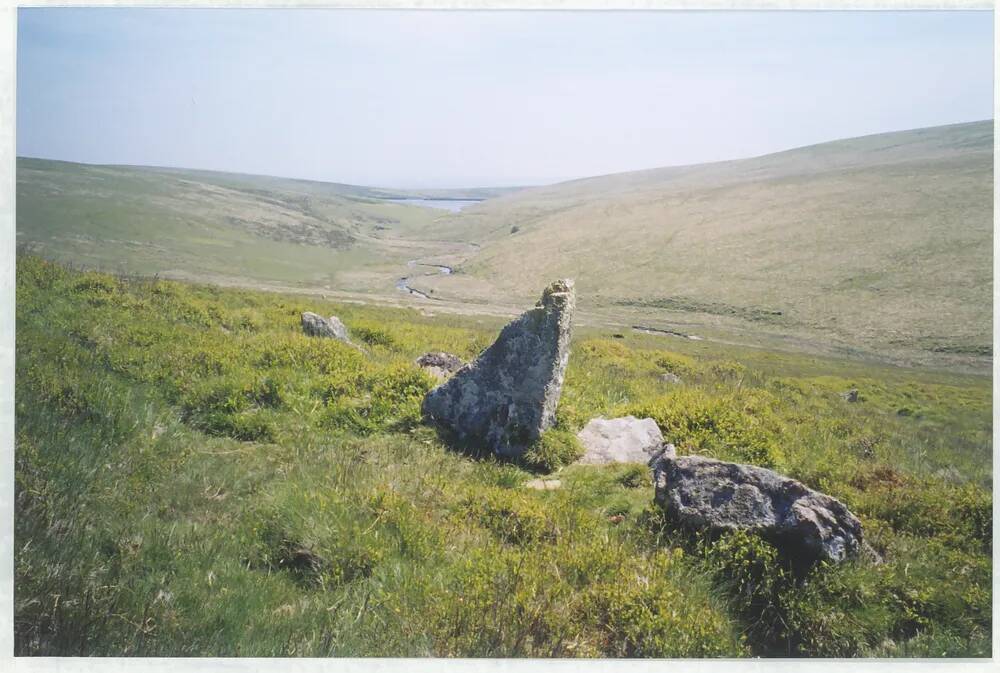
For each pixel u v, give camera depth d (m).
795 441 10.52
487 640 4.44
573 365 15.31
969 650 5.20
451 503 6.35
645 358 23.02
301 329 14.31
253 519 5.54
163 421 7.55
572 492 6.94
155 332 11.03
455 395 8.71
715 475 6.16
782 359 53.91
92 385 7.36
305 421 8.38
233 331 13.25
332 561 5.05
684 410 9.91
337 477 6.50
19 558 4.33
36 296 11.72
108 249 102.31
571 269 126.69
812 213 126.50
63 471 5.43
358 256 169.50
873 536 6.63
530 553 5.35
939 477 9.66
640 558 5.56
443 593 4.68
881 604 5.50
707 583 5.36
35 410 6.38
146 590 4.39
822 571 5.54
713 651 4.69
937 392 34.34
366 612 4.60
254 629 4.29
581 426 9.08
